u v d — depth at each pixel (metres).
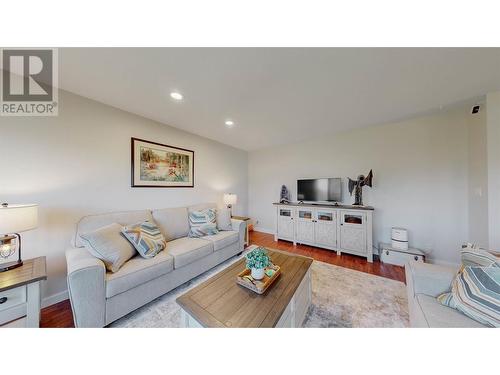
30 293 1.20
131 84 1.74
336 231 3.16
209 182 3.69
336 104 2.22
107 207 2.17
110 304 1.42
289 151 4.17
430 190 2.72
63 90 1.83
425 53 1.32
